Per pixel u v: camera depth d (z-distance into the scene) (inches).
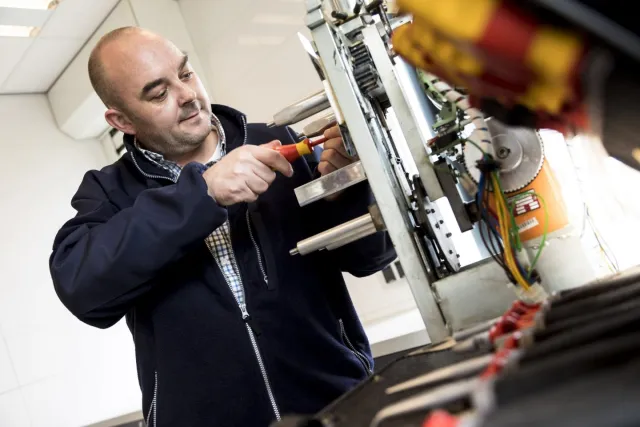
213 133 49.2
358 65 30.8
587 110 17.7
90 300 38.4
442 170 28.3
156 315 41.6
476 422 10.8
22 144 115.0
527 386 11.6
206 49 108.2
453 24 17.3
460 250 35.1
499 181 26.9
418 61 22.2
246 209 43.1
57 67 112.8
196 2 108.1
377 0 31.7
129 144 46.6
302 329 40.6
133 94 44.2
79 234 41.2
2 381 98.5
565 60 16.3
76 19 100.4
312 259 42.9
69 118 115.8
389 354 68.6
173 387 40.3
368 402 19.3
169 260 37.3
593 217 29.2
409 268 26.8
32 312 105.7
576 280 26.8
